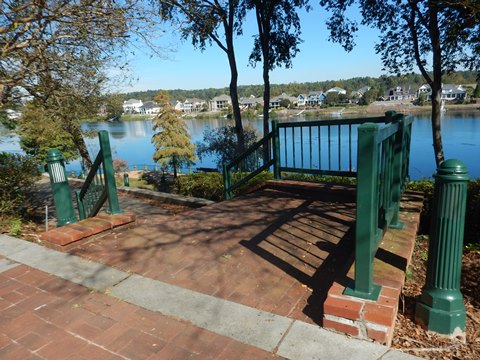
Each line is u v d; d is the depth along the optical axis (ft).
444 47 26.89
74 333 7.49
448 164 6.85
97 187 15.16
